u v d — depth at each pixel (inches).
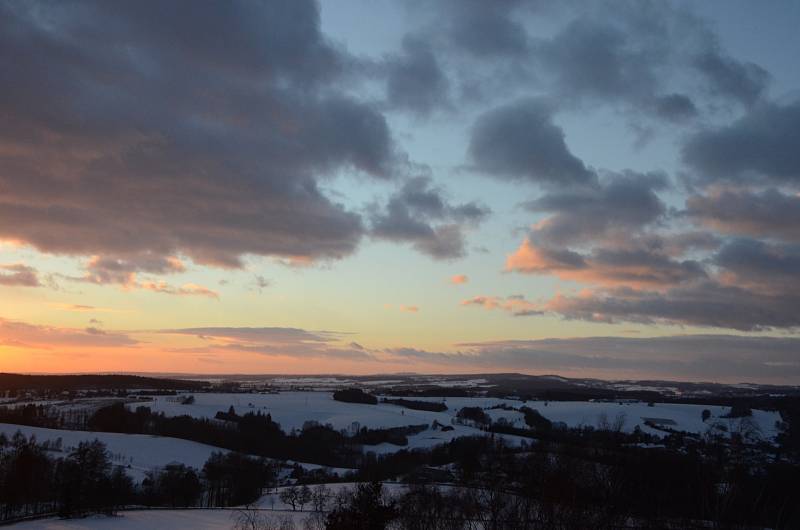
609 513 2434.8
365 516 2133.4
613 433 5344.5
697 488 2394.2
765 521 2169.0
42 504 5570.9
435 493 3127.5
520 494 2928.2
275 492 6466.5
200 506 6146.7
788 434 3400.6
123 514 5108.3
